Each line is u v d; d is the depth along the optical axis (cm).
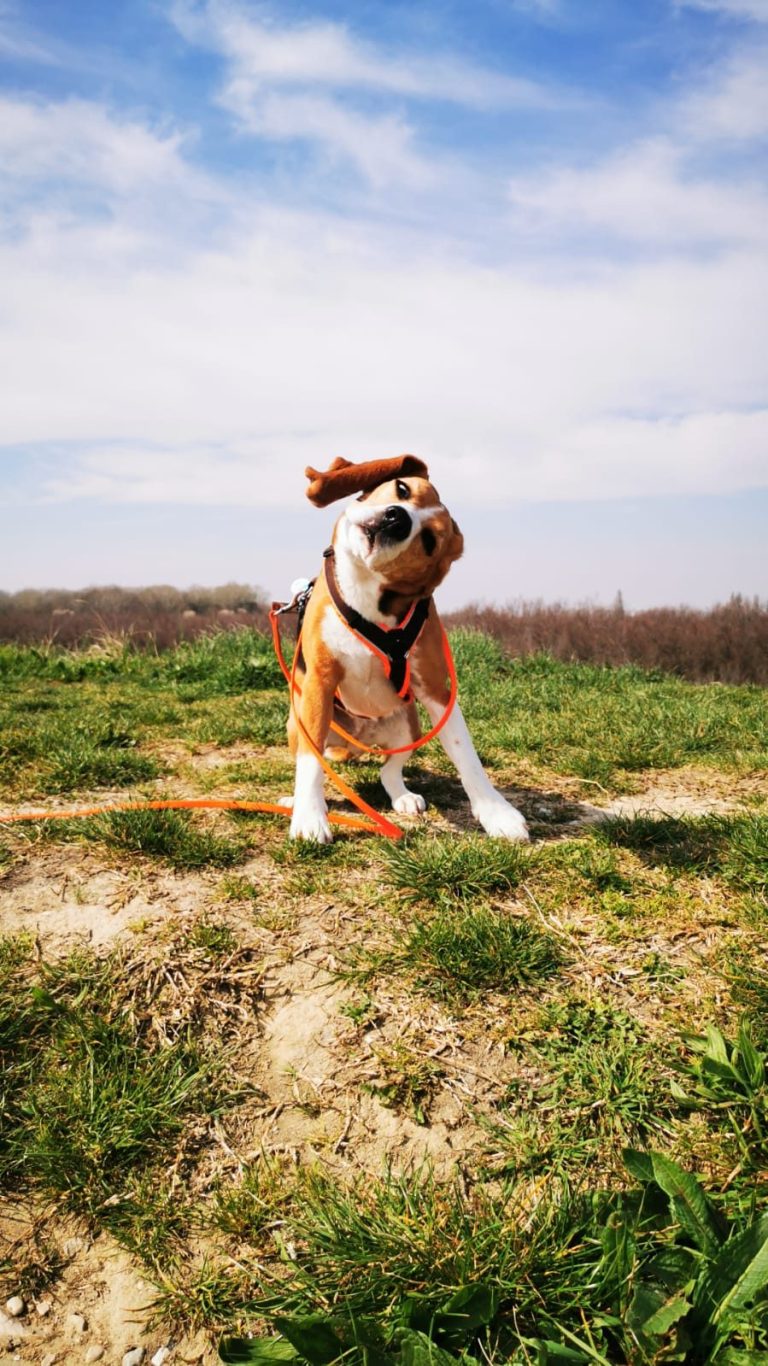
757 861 104
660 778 145
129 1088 76
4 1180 70
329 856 109
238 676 241
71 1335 61
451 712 118
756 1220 58
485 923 90
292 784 143
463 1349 57
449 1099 73
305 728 114
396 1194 66
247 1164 70
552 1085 74
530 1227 63
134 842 110
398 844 112
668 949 89
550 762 154
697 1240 59
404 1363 54
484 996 83
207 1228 66
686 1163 67
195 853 108
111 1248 66
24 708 210
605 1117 71
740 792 137
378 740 129
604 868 103
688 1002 81
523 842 113
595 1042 77
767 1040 76
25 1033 81
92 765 142
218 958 89
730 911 95
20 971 87
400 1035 79
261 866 108
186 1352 60
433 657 115
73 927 94
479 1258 61
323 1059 78
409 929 92
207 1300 62
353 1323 56
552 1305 59
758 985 82
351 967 87
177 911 97
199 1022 82
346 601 107
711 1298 56
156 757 159
